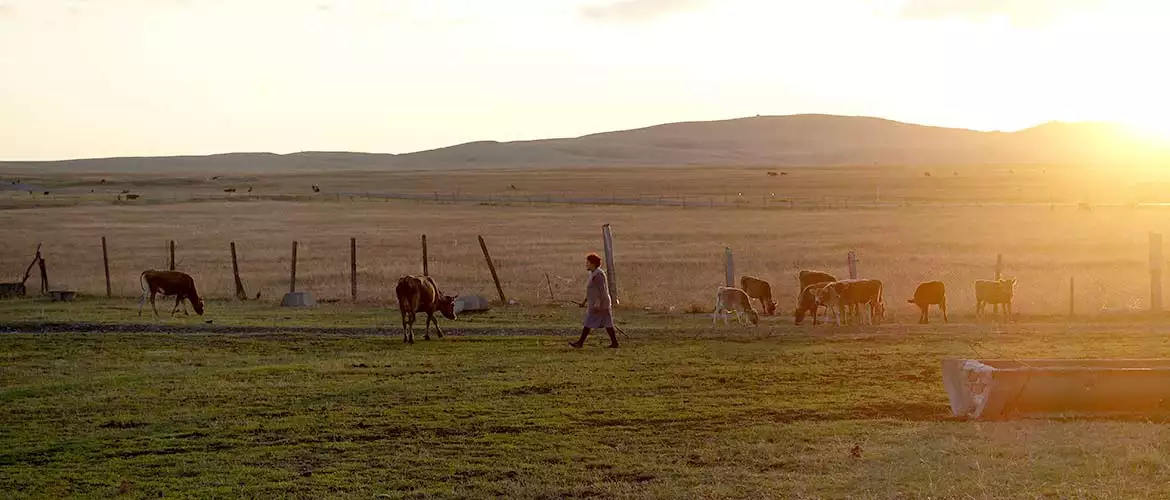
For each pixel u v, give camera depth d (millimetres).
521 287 36062
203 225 79500
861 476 11000
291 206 104312
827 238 61500
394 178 181625
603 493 10750
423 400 15680
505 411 14734
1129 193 121750
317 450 12781
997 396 13586
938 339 22172
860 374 17500
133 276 40875
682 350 20562
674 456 12117
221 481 11453
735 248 54156
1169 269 38750
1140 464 11039
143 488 11250
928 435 12820
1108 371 13523
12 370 19188
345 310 29625
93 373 18891
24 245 59375
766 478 11094
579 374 17734
